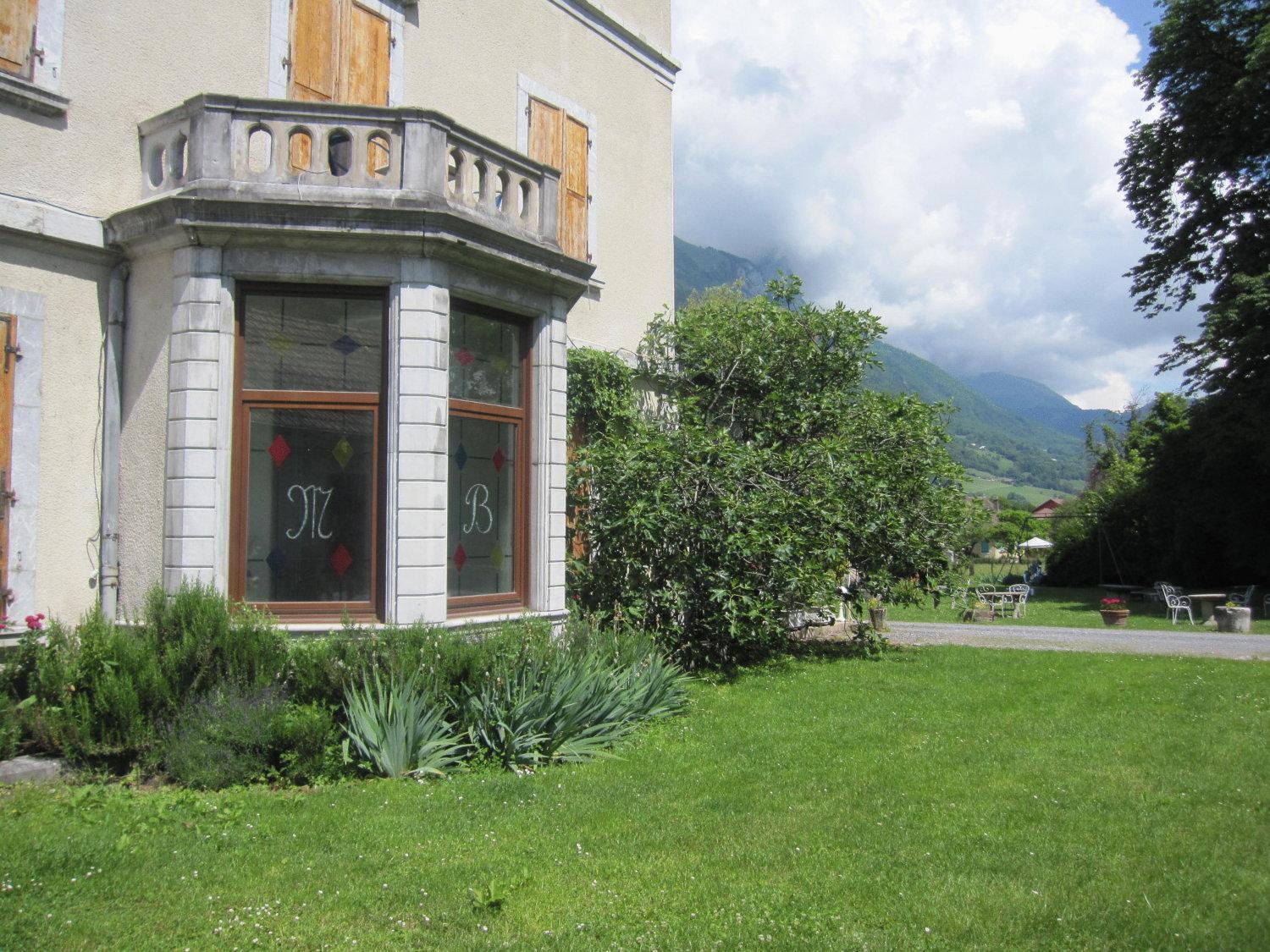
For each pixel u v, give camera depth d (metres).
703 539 10.16
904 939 3.56
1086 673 11.25
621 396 11.77
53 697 5.77
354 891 3.99
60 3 6.80
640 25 13.53
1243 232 22.33
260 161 8.03
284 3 8.38
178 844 4.52
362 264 7.03
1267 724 7.88
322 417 7.10
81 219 6.88
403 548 6.95
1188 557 28.77
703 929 3.64
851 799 5.53
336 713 6.28
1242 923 3.71
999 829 4.95
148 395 6.94
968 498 13.64
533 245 7.98
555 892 4.03
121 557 7.02
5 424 6.46
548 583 8.45
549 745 6.59
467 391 7.88
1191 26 22.14
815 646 13.95
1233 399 22.50
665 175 14.00
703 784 5.84
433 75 9.95
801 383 13.05
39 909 3.72
